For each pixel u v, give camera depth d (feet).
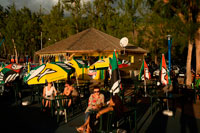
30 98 33.17
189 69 40.60
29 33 157.99
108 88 36.40
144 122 19.93
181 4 31.14
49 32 129.80
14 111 24.77
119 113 15.99
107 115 15.60
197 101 29.63
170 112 22.26
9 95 35.42
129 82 53.36
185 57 89.61
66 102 22.21
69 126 18.95
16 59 157.07
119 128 16.97
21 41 154.92
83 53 57.98
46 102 23.97
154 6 30.42
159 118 21.15
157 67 94.27
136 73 63.21
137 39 89.97
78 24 117.29
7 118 21.68
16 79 32.24
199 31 30.42
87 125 16.34
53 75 20.84
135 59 67.87
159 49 90.17
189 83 40.24
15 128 18.47
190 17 32.58
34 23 161.68
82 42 61.36
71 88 23.62
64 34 122.42
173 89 29.55
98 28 110.73
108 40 61.87
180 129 17.75
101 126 15.08
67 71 21.68
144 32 72.38
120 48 55.52
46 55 65.16
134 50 62.49
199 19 33.30
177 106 26.37
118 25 105.29
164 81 24.07
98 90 18.31
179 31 30.83
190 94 29.07
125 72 61.98
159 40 80.48
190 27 29.17
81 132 16.61
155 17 30.48
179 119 20.66
